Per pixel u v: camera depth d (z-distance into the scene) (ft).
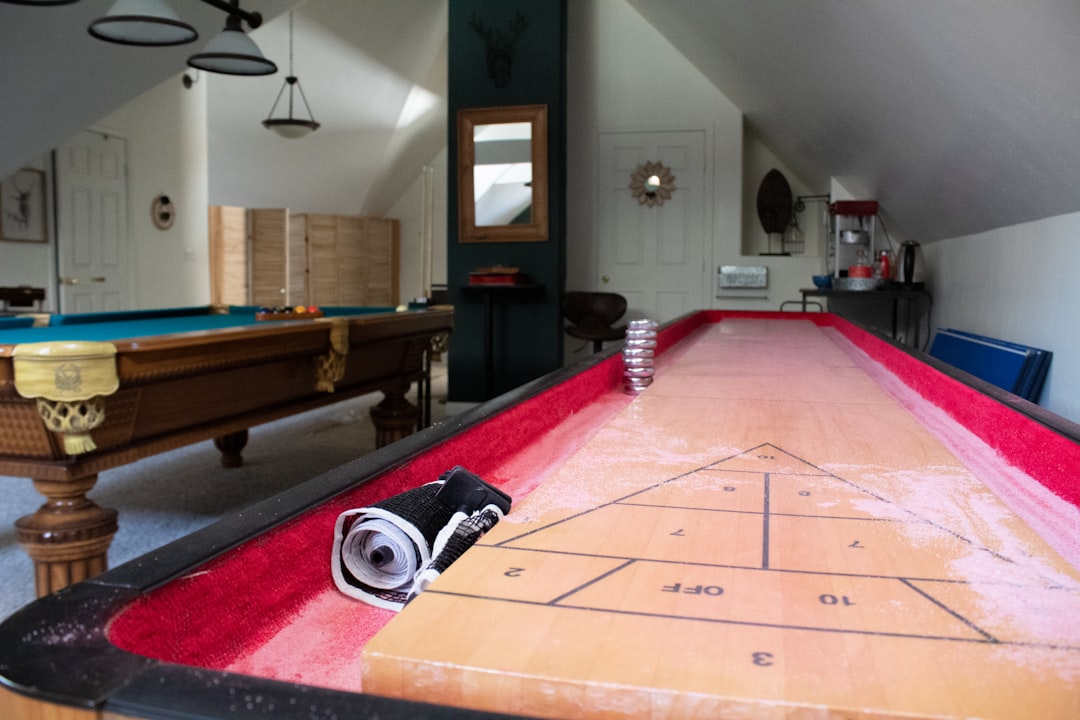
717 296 25.34
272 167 33.71
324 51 29.17
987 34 7.89
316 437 17.31
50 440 7.21
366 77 31.40
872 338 10.28
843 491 3.87
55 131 18.54
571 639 2.25
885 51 10.69
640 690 1.97
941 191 14.60
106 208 24.31
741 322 16.31
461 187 22.48
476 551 3.00
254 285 35.35
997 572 2.81
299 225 36.01
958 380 6.10
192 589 2.52
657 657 2.14
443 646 2.20
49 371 6.74
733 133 24.94
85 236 23.57
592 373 7.21
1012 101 8.84
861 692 1.96
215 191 33.60
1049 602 2.54
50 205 22.48
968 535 3.22
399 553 3.26
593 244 25.79
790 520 3.40
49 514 7.42
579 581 2.70
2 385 6.87
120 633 2.14
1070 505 3.97
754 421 5.68
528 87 22.07
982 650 2.20
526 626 2.33
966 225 15.61
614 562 2.88
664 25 22.90
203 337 8.32
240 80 29.25
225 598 2.67
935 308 19.13
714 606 2.49
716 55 20.36
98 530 7.51
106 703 1.70
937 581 2.72
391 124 34.68
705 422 5.64
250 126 31.30
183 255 27.76
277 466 14.70
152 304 26.35
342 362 11.70
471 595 2.57
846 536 3.19
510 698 2.04
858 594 2.60
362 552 3.38
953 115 10.69
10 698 1.77
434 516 3.44
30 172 21.74
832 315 15.81
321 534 3.25
